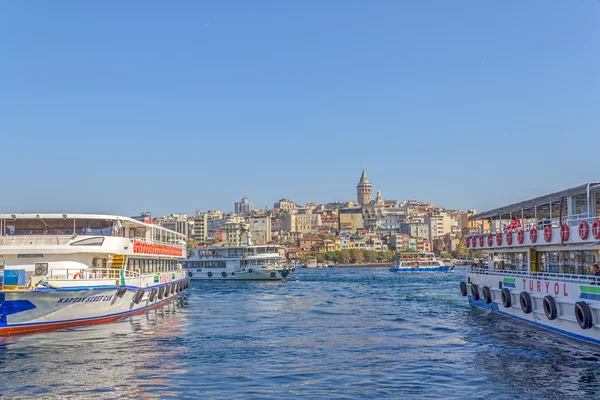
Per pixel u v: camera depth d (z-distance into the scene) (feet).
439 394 88.53
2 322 132.98
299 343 132.67
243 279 432.66
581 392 88.63
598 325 112.06
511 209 165.78
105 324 155.12
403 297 279.28
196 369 104.99
